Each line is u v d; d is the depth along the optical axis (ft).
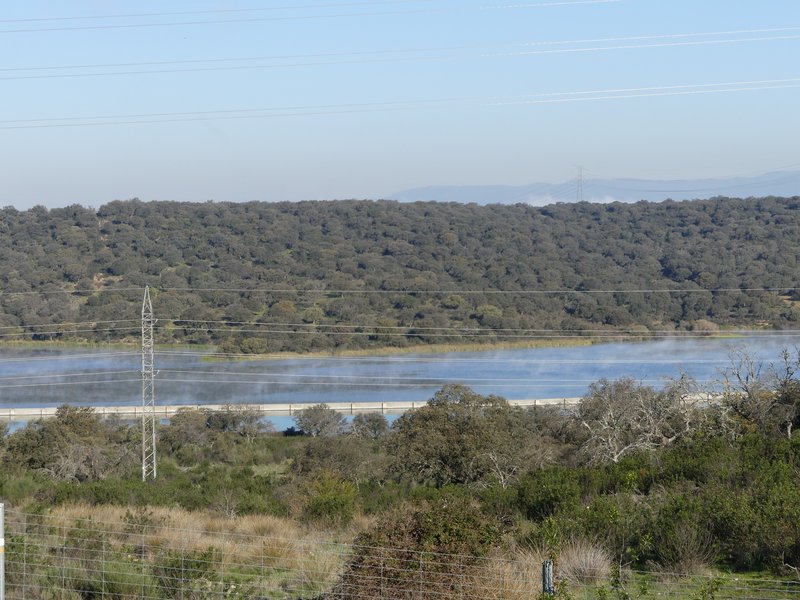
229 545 39.93
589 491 52.11
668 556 35.81
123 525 43.50
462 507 34.96
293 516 58.18
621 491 48.70
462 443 82.53
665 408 84.28
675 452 58.23
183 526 47.55
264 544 40.11
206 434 138.41
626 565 35.78
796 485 42.98
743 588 31.94
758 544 36.06
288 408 163.22
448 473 82.23
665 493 44.52
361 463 93.66
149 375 150.61
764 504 38.58
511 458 81.35
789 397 75.72
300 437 141.08
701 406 87.81
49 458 107.14
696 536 36.86
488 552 32.22
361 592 30.68
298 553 37.83
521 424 94.79
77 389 184.96
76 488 70.28
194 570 33.73
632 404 86.48
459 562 30.81
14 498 66.28
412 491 67.26
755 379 84.74
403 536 32.89
